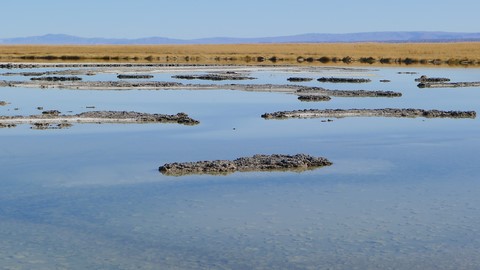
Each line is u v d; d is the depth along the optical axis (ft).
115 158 62.75
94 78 160.66
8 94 120.06
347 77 170.60
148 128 81.56
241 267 35.12
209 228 41.57
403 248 37.88
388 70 204.95
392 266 35.17
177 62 253.03
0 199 48.11
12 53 289.12
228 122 87.30
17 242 38.86
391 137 75.66
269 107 104.42
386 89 138.00
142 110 99.25
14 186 51.96
